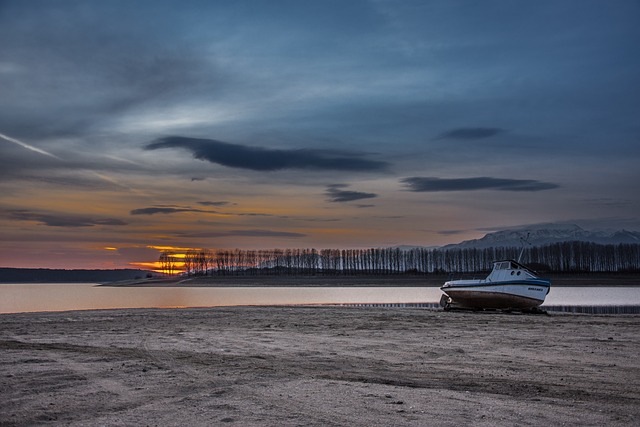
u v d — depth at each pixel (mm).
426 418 11242
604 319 36656
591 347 22484
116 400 12867
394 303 72938
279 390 13930
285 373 16391
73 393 13641
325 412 11719
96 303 78000
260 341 24266
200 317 37000
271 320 34938
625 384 14922
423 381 15258
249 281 196375
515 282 43594
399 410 11883
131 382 14969
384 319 35969
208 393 13578
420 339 25141
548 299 80875
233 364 18047
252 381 15109
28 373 16375
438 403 12547
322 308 47656
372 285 166375
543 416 11430
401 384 14820
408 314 40500
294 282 185250
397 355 20219
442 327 30750
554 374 16438
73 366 17625
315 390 13938
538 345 23094
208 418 11258
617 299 80500
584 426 10711
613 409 12070
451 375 16219
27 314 39938
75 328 29734
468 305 46031
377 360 19047
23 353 20516
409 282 173875
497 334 27250
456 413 11641
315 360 18984
